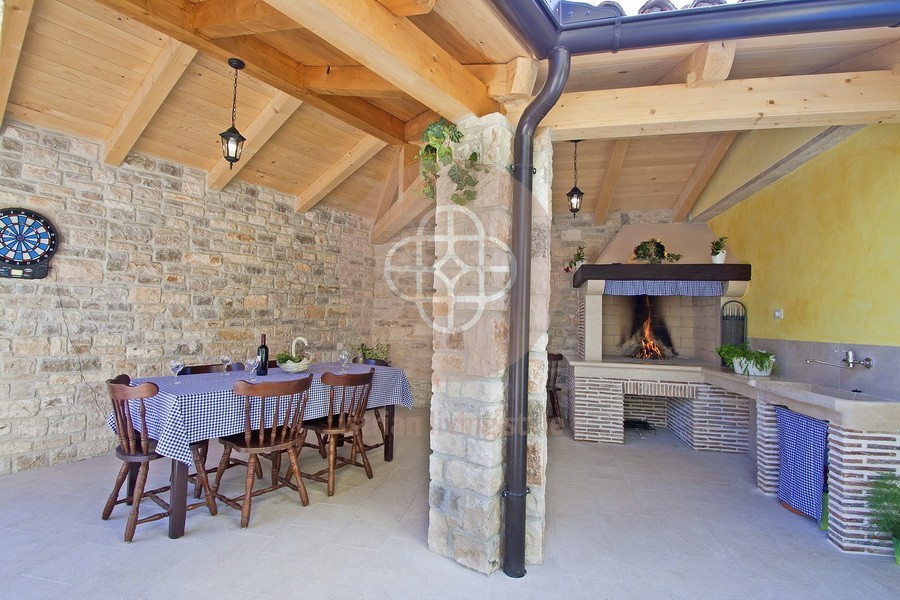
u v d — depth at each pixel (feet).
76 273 12.62
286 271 17.56
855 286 9.95
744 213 15.16
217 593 6.97
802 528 9.55
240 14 8.13
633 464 13.85
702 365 15.84
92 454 12.92
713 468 13.53
